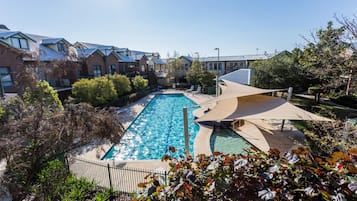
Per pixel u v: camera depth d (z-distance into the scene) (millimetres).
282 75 21594
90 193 7707
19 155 5344
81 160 9539
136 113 22422
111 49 36594
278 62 22203
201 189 2477
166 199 2594
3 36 20156
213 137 15109
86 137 6055
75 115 6008
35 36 31703
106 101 22688
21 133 5445
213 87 35031
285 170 2312
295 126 15469
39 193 6379
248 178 2332
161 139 16750
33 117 5828
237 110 12688
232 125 16203
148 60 56656
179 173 2832
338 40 12250
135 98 29797
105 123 6363
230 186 2340
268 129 15477
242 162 2443
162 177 3064
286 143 12703
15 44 21406
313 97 23000
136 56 48812
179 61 46000
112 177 9141
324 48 13008
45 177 6664
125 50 44156
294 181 2162
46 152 6039
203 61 52969
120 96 27172
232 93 14352
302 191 2070
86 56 29203
